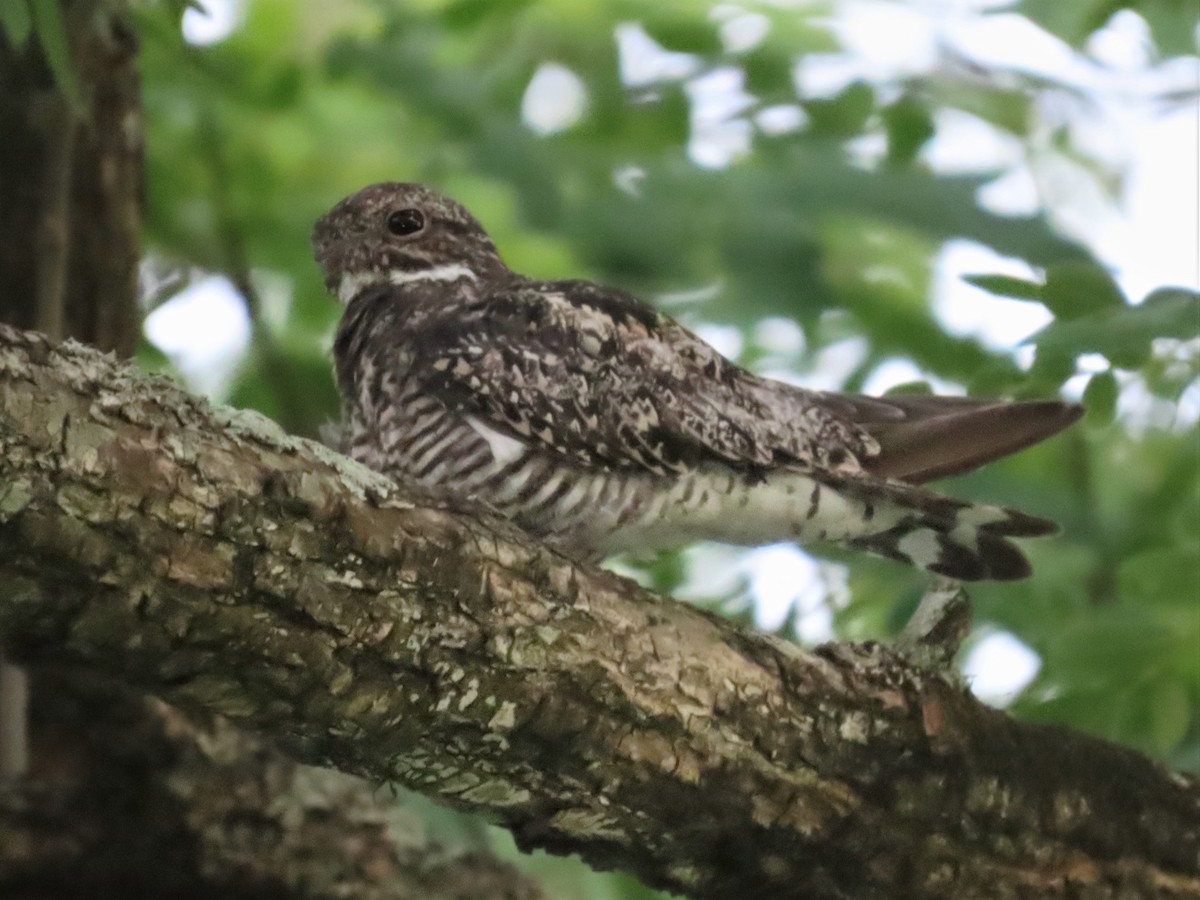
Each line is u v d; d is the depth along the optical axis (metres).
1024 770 7.55
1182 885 7.91
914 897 7.41
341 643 5.83
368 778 6.65
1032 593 11.38
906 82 12.83
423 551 5.98
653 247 12.46
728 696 6.80
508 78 13.03
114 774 9.19
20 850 9.00
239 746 9.44
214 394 12.80
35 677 9.17
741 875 7.24
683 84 12.98
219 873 9.23
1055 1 11.99
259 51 12.81
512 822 6.89
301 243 12.88
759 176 12.76
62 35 7.81
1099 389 8.83
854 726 7.12
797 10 13.05
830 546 11.18
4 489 4.99
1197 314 8.37
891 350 13.02
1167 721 9.79
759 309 12.23
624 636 6.56
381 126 13.50
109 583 5.27
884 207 12.45
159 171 12.66
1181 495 11.55
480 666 6.17
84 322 9.81
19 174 9.70
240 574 5.52
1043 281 8.96
